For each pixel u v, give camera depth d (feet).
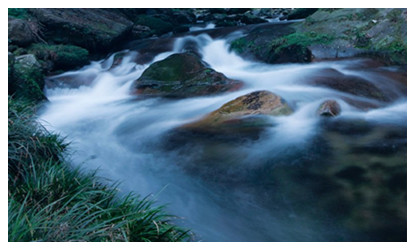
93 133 19.03
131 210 10.03
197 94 23.66
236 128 17.34
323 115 18.07
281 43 30.68
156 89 25.88
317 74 24.97
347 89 22.21
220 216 11.30
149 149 16.37
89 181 11.30
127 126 19.66
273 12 58.90
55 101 25.96
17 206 9.26
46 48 32.86
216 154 15.15
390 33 28.25
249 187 12.67
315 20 34.17
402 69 25.36
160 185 13.24
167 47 37.11
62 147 14.52
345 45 29.09
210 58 35.09
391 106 20.66
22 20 32.58
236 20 55.62
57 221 8.50
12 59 20.42
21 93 21.04
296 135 16.31
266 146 15.42
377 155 14.20
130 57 35.04
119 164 15.10
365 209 11.07
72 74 31.83
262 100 18.72
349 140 15.67
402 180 12.34
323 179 12.76
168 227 9.78
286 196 12.03
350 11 32.27
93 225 8.95
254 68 30.66
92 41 38.32
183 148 15.94
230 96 22.38
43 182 10.84
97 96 27.68
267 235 10.35
